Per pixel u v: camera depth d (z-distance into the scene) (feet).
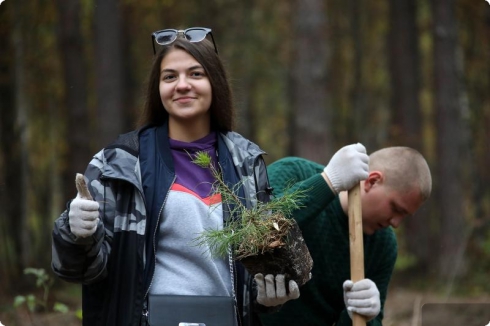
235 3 79.20
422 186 16.43
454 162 61.16
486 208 74.90
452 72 61.46
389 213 16.52
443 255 58.54
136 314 13.14
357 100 87.71
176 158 13.92
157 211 13.43
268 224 13.07
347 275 17.03
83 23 70.03
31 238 55.52
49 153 73.51
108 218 13.33
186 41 14.02
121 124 56.65
